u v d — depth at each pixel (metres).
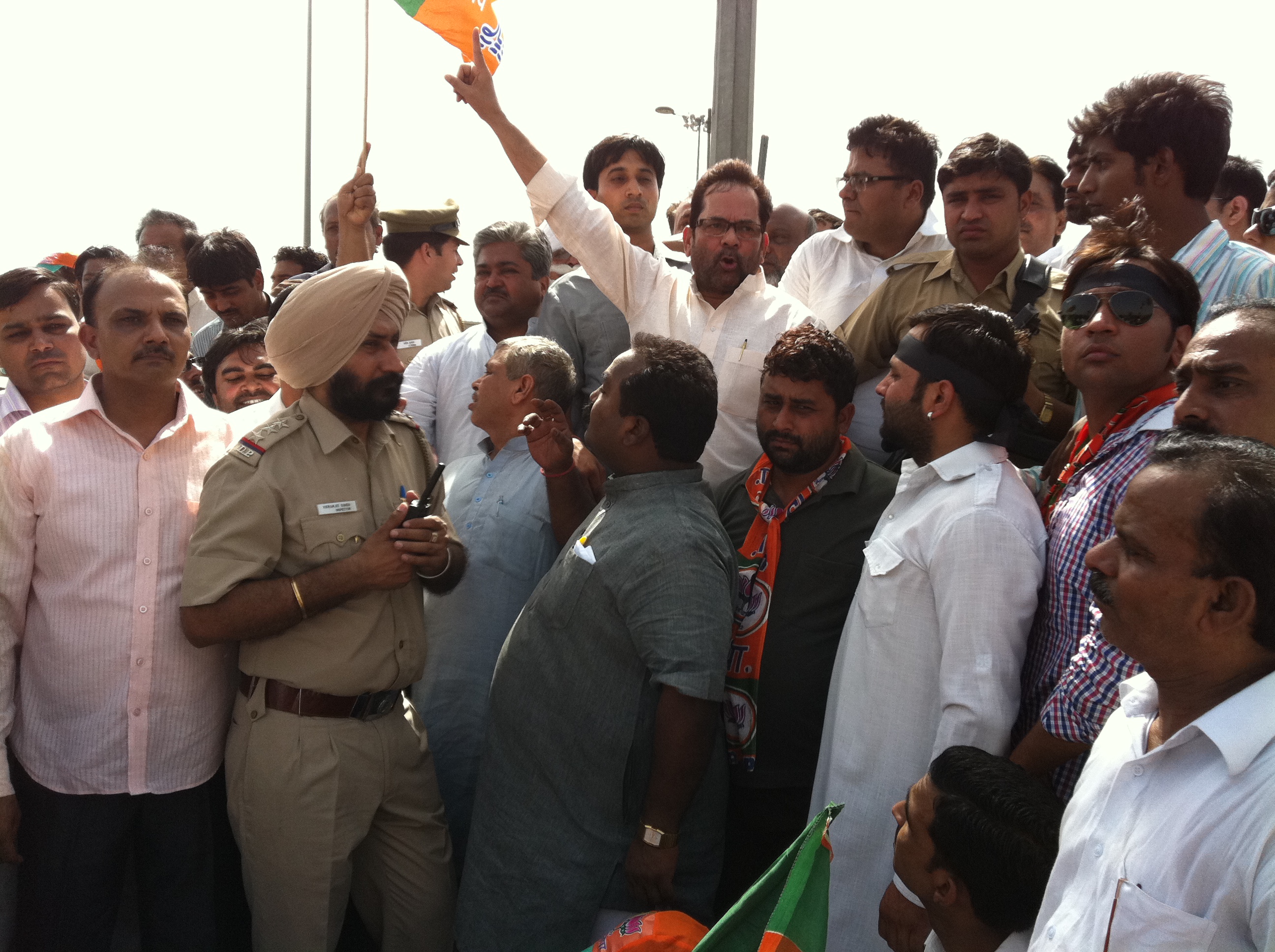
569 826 2.54
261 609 2.51
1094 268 2.31
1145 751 1.49
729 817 2.96
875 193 3.88
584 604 2.53
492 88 3.30
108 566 2.69
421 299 5.20
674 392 2.56
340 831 2.62
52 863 2.68
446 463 3.74
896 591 2.41
